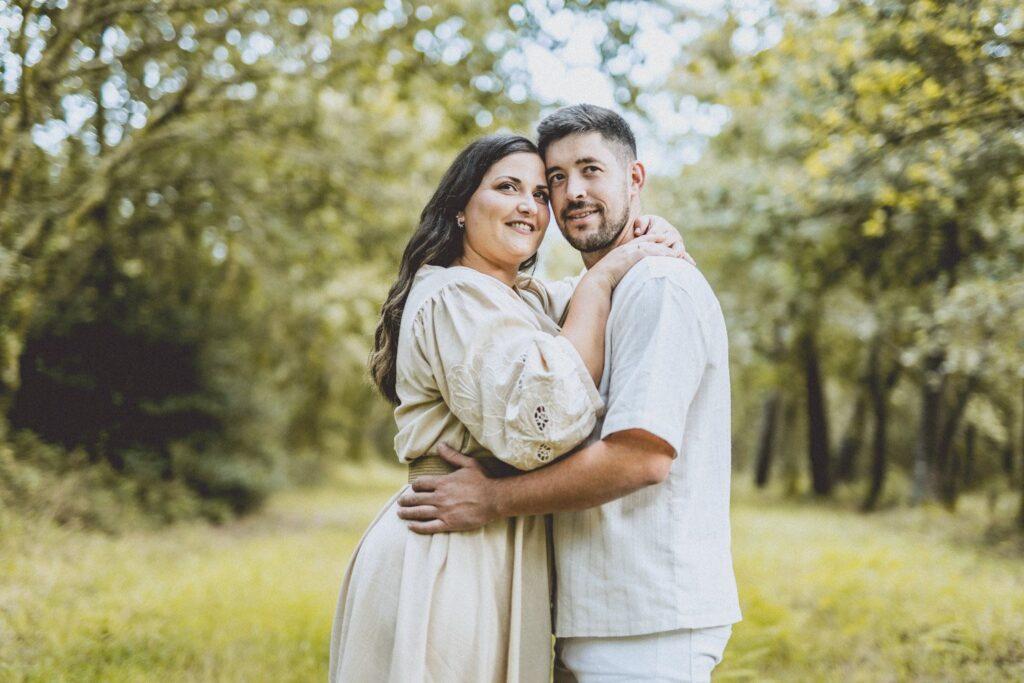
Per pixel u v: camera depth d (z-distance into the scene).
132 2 5.17
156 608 4.85
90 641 4.05
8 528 6.05
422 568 2.03
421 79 6.60
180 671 3.81
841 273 9.92
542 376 1.89
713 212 10.02
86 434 8.62
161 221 8.83
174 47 6.00
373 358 2.36
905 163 6.08
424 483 2.09
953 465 12.20
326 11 6.08
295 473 16.77
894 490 16.20
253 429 10.86
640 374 1.90
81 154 6.89
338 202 8.85
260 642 4.34
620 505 2.00
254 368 12.45
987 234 7.56
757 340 13.48
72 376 8.55
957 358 8.85
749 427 24.70
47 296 8.52
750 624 4.63
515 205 2.18
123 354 9.07
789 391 18.08
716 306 2.09
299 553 7.66
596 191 2.20
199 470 9.76
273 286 9.88
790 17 5.11
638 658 1.94
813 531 9.95
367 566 2.13
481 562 2.04
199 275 10.05
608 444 1.90
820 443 16.31
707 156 11.38
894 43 4.82
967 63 4.22
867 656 4.29
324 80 6.87
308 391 17.36
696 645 1.95
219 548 7.80
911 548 8.09
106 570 5.76
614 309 2.07
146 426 9.38
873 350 13.94
